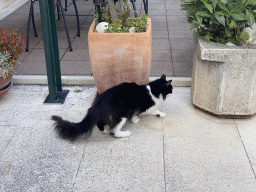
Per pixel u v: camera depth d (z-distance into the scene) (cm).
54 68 191
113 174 142
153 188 134
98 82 187
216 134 167
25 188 135
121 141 162
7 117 181
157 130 171
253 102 171
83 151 156
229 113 176
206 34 176
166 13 361
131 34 169
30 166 147
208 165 146
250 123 175
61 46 272
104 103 157
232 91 168
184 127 173
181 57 249
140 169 144
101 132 170
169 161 149
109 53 175
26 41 259
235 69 162
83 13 360
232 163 147
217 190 133
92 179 139
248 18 162
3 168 145
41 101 198
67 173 143
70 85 217
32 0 257
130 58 176
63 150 157
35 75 221
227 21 167
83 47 270
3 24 324
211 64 167
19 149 157
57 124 158
